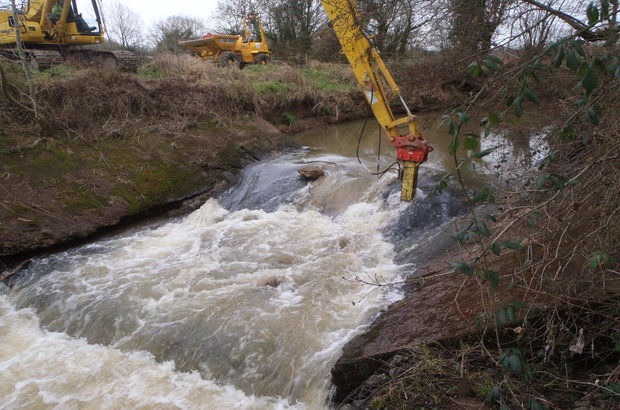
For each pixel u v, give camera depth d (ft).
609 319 9.89
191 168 32.58
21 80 32.73
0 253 22.35
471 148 7.33
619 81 8.16
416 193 24.23
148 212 28.37
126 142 32.58
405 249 20.98
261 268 20.45
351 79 61.41
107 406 14.57
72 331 18.47
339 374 13.08
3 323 19.33
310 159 34.83
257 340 15.65
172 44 82.99
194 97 40.63
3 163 26.55
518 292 12.28
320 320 16.22
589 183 9.29
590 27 6.37
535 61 7.21
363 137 45.47
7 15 42.63
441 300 14.94
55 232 24.14
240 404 14.39
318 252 21.53
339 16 18.99
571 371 10.25
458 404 10.30
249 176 33.17
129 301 18.83
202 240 24.36
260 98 47.39
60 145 29.68
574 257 10.50
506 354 8.67
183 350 16.26
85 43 47.42
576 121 9.77
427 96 26.71
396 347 13.01
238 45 68.23
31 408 14.61
